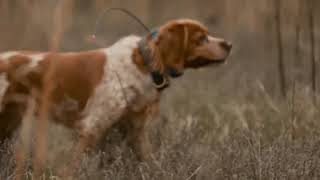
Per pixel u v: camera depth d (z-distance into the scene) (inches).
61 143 463.5
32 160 385.4
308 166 374.0
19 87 412.5
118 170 390.9
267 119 495.8
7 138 423.2
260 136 417.1
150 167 381.1
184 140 434.6
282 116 494.9
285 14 592.4
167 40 420.5
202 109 549.6
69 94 419.5
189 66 430.3
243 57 768.9
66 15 316.8
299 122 472.1
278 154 382.0
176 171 375.6
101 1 740.7
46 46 460.8
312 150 390.0
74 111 422.9
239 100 563.2
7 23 600.4
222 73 698.2
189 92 597.9
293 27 647.1
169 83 426.6
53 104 420.5
